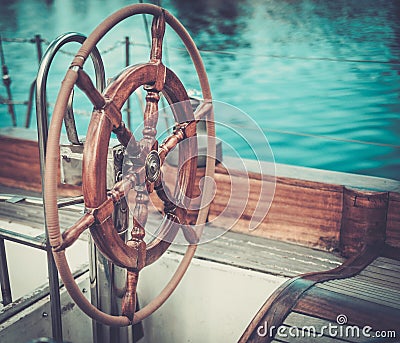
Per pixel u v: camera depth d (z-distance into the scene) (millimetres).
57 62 7793
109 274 1515
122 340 1696
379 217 1810
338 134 6309
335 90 7102
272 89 7270
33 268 2127
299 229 1957
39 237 1327
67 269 1084
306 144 6188
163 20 1273
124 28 9133
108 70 7527
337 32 8617
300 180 1914
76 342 1739
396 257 1803
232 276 1776
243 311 1787
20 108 6887
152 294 1955
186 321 1907
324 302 1438
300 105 6848
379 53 7715
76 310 1710
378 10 9289
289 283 1555
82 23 10039
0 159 2598
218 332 1859
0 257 1521
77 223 1086
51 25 10000
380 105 6703
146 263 1347
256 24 9438
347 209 1835
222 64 8031
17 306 1543
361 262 1755
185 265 1559
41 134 1198
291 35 8797
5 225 2158
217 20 9750
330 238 1910
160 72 1279
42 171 1223
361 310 1406
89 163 1087
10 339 1479
